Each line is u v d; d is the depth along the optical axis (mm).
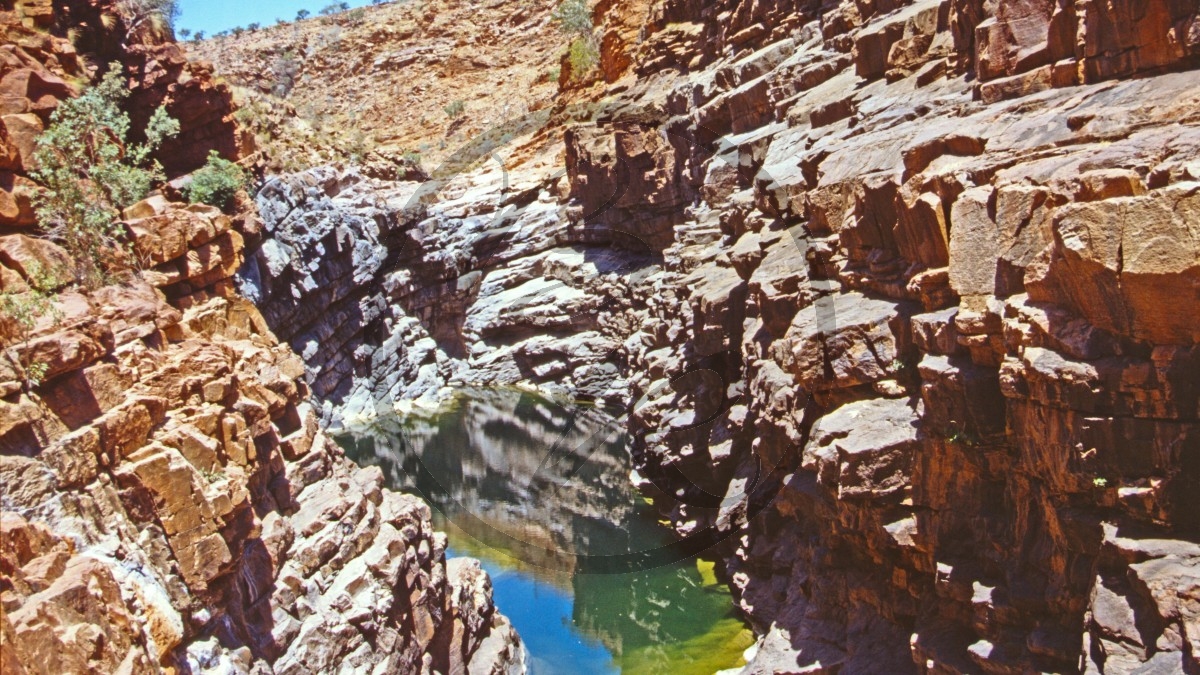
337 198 42906
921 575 12750
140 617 9516
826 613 14859
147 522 10664
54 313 10734
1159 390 8992
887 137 15391
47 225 12445
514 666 17375
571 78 60031
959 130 12797
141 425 11000
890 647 13172
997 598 10930
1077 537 9945
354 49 100438
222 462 12195
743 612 18625
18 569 8219
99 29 29359
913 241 12648
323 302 37969
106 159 15250
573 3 61438
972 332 11016
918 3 19797
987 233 11023
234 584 11805
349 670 12883
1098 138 10719
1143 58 11469
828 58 24219
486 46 95312
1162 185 9102
